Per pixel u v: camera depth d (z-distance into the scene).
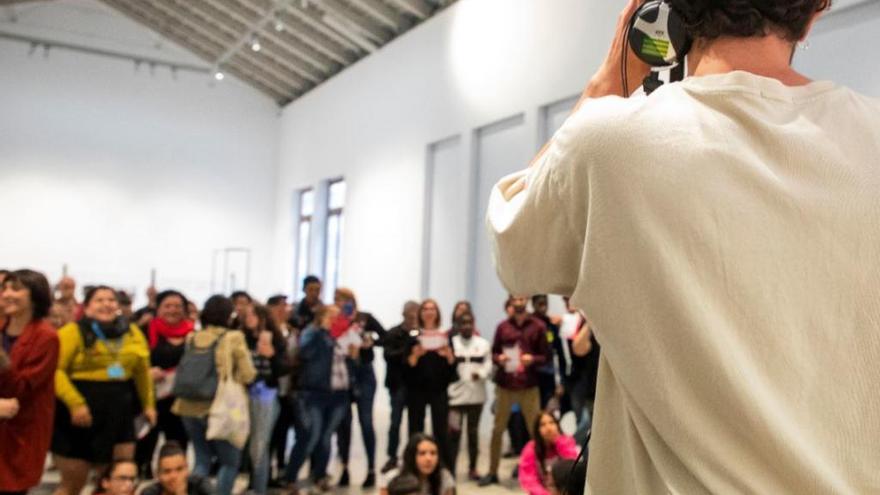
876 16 4.25
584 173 0.51
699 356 0.46
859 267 0.46
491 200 0.62
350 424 5.24
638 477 0.50
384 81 9.70
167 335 4.73
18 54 11.91
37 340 2.86
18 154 11.85
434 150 8.64
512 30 7.25
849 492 0.44
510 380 5.16
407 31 9.28
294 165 12.78
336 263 11.32
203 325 4.02
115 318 3.59
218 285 13.14
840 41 4.43
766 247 0.47
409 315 5.46
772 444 0.44
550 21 6.76
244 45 11.90
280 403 5.03
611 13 6.10
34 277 2.99
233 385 3.91
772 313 0.46
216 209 13.21
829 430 0.46
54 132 12.11
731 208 0.47
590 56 6.27
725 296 0.47
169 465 3.09
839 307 0.46
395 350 5.30
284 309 5.87
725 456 0.45
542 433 3.53
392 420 5.34
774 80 0.52
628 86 0.64
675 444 0.47
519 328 5.32
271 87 13.24
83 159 12.30
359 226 10.15
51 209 12.04
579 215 0.52
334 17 9.70
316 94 12.01
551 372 5.56
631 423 0.51
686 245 0.47
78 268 12.17
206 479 3.65
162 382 4.58
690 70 0.59
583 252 0.51
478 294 7.58
